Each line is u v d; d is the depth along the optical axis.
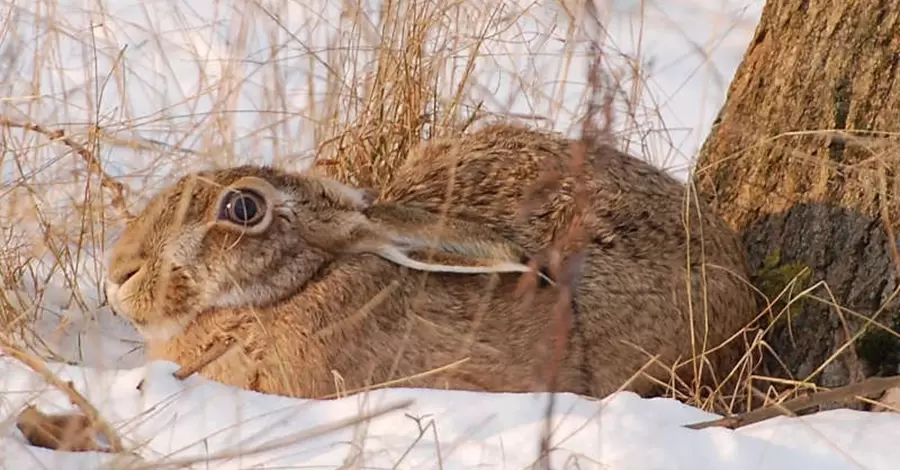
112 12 16.53
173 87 14.97
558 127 13.64
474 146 11.24
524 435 8.30
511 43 14.03
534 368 10.07
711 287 10.57
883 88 11.16
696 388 10.00
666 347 10.32
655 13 16.62
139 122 13.63
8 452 8.08
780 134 11.38
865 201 11.05
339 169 12.55
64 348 11.12
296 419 8.67
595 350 10.07
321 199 10.35
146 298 10.26
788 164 11.60
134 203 12.35
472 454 8.11
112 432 8.15
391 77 12.73
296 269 10.16
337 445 8.25
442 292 10.17
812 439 8.45
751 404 10.45
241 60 13.20
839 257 11.17
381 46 12.77
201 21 16.08
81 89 13.69
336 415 8.71
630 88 14.93
